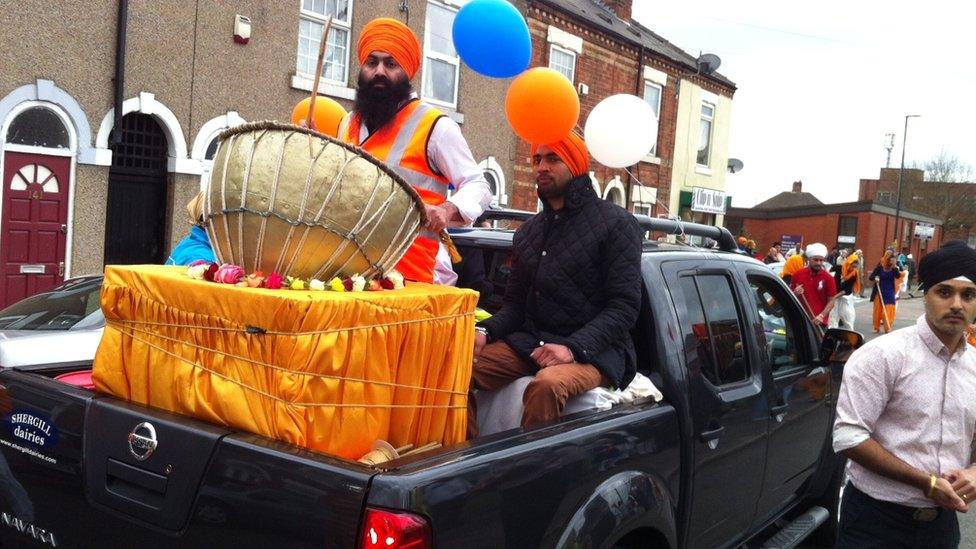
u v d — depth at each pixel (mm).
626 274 2846
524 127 2957
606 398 2730
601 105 3551
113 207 9930
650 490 2613
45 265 9094
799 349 4211
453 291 2375
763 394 3527
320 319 1920
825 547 4668
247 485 1916
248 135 2223
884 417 2713
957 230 51938
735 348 3465
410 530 1745
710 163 23188
